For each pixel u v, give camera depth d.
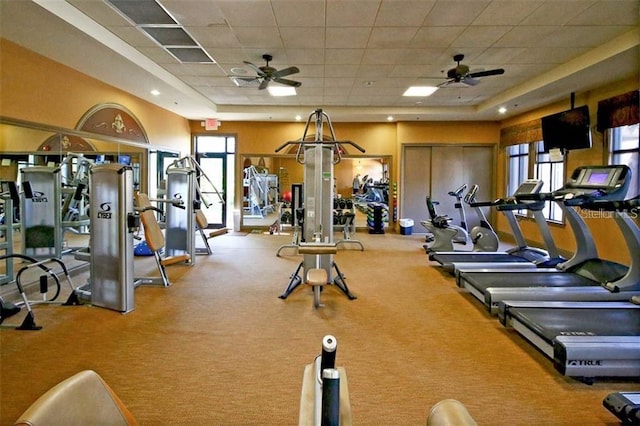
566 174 7.21
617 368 2.71
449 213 10.40
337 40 5.02
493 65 6.03
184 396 2.59
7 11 3.76
